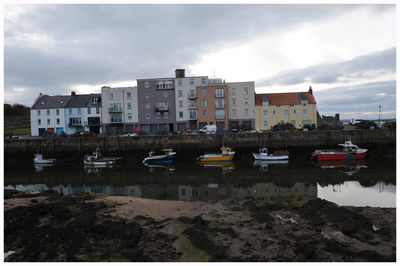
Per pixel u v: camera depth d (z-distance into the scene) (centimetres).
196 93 4750
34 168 3067
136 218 1043
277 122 4622
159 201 1423
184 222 943
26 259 705
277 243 789
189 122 4775
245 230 908
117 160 3312
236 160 3338
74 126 4928
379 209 1168
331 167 2633
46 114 4966
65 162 3531
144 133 4206
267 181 2000
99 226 886
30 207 1034
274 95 4878
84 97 5181
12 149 3578
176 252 731
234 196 1573
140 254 720
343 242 778
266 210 1148
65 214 1020
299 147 3434
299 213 1090
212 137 3484
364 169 2469
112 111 4838
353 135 3369
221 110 4694
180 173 2494
